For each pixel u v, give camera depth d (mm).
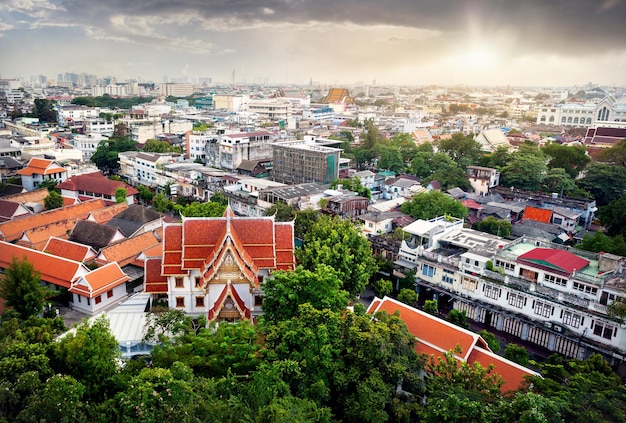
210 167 173375
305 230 92938
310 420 37844
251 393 39719
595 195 136250
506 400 41688
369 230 103375
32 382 39406
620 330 62094
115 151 183875
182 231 68875
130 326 62875
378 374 45219
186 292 67562
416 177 158500
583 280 66750
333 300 54781
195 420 36562
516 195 137375
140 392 37438
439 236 87500
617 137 199375
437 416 39406
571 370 56312
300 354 45938
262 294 67625
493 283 73750
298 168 161875
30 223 99250
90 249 83562
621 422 37656
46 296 68438
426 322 56781
